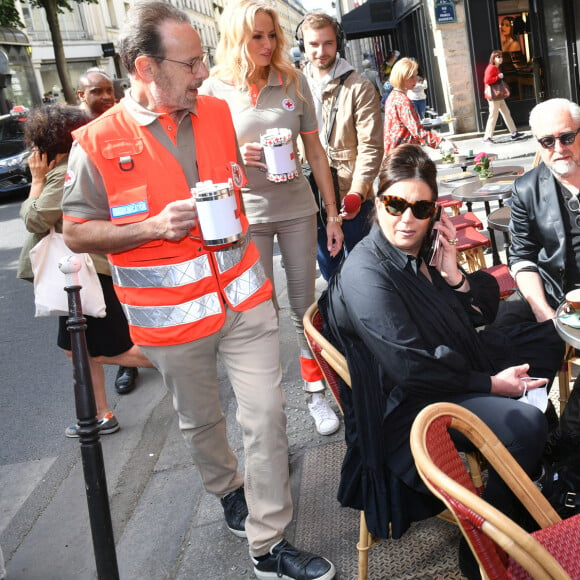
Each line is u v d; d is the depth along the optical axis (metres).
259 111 3.42
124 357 4.10
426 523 2.90
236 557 2.95
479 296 2.76
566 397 3.30
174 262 2.50
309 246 3.59
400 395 2.35
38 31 40.31
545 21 13.62
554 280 3.29
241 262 2.63
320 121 4.18
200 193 2.29
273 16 3.30
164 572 2.96
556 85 13.66
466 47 14.49
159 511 3.42
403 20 20.11
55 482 3.92
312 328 2.55
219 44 3.42
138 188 2.42
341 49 4.21
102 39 46.06
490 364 2.60
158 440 4.14
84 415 2.58
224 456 2.95
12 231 11.79
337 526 2.99
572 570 1.70
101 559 2.63
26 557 3.27
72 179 2.46
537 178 3.26
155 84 2.38
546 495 2.36
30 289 8.04
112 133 2.43
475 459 2.42
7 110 29.64
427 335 2.46
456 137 14.55
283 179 3.28
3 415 4.92
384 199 2.41
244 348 2.63
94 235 2.45
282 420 2.63
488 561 1.60
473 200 5.10
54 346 6.16
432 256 2.61
